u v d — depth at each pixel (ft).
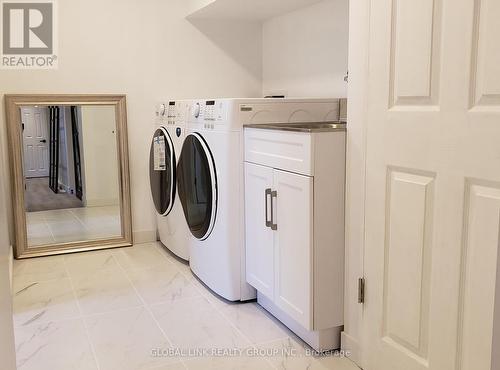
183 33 12.70
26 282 10.01
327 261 6.93
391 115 5.87
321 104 9.12
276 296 7.79
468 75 4.85
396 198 5.90
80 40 11.75
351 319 6.94
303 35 11.59
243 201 8.61
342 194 6.88
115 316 8.38
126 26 12.12
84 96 11.88
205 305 8.82
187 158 9.87
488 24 4.62
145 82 12.48
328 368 6.73
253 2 10.86
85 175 12.25
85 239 12.37
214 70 13.15
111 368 6.74
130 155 12.55
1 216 4.75
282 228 7.45
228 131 8.38
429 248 5.48
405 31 5.57
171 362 6.89
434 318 5.46
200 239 9.70
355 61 6.44
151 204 12.92
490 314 4.78
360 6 6.28
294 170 7.02
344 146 6.80
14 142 11.36
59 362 6.89
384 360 6.31
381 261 6.23
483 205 4.79
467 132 4.90
